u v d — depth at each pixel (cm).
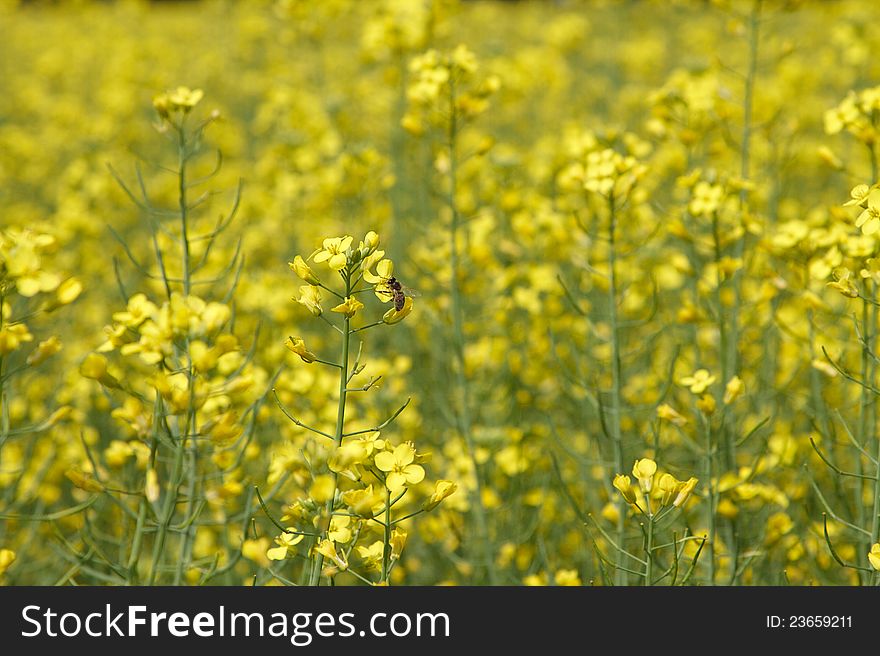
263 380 551
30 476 611
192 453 450
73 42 1823
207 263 671
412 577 634
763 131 736
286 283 721
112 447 507
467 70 611
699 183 561
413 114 631
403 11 835
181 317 366
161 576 504
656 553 521
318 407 576
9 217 941
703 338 662
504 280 700
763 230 594
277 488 448
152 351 366
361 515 362
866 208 424
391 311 381
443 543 611
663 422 571
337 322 800
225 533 531
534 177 916
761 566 558
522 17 1983
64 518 593
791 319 699
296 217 895
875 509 445
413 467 368
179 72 1602
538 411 736
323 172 865
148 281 627
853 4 1290
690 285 703
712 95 679
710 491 488
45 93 1591
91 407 702
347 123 1013
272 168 945
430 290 692
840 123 538
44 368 769
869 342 504
